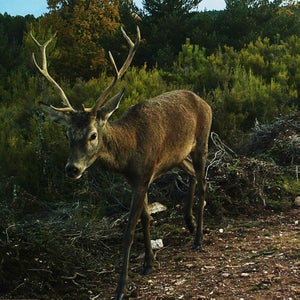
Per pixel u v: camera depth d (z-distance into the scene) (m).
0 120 9.23
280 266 4.84
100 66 22.50
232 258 5.35
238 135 9.65
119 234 6.31
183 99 5.99
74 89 10.12
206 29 22.27
